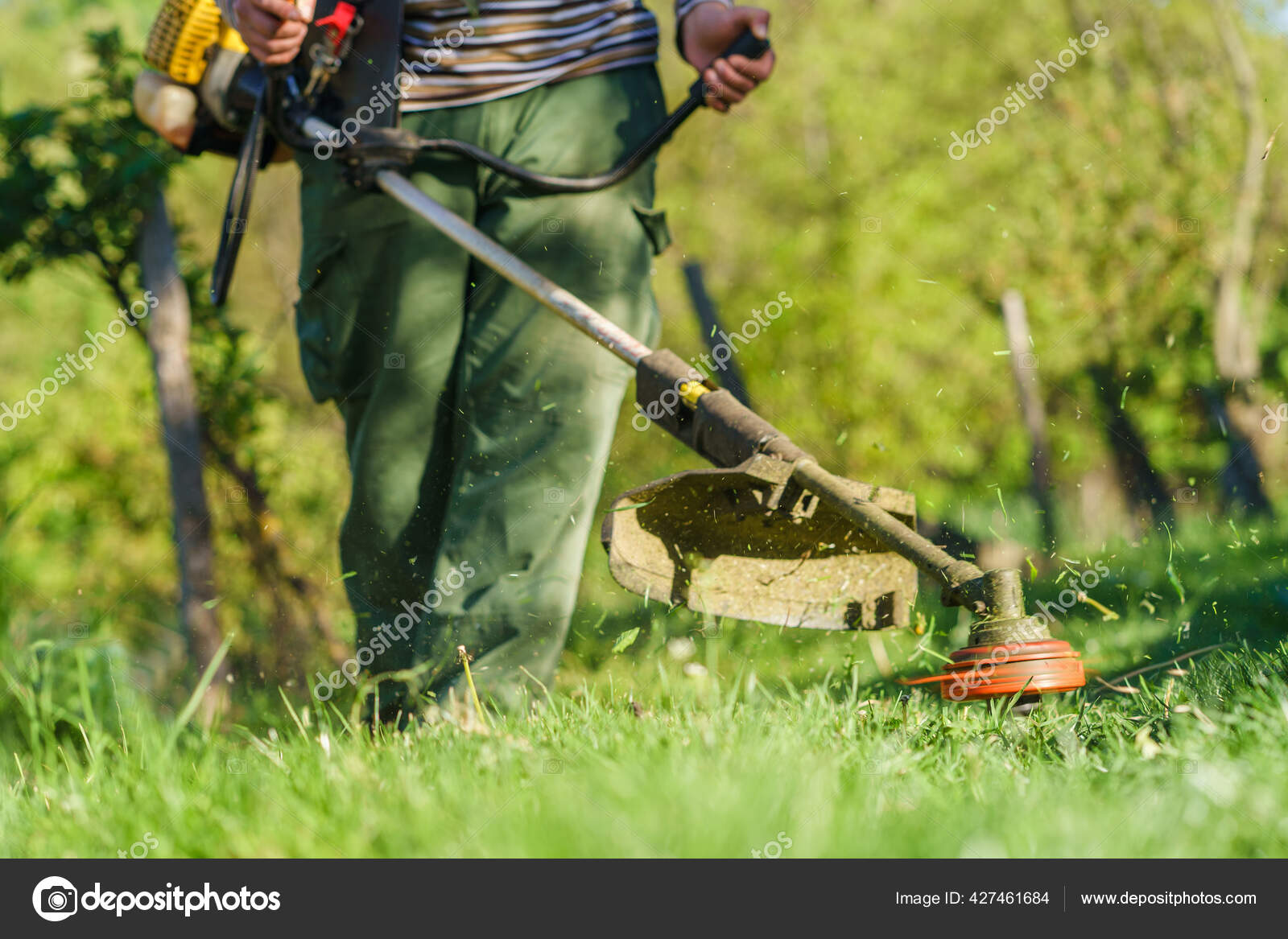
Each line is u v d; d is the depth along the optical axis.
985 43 16.77
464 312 3.94
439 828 2.27
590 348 3.79
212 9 4.27
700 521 3.16
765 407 12.27
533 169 3.88
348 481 8.67
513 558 3.71
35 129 6.99
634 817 2.21
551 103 3.93
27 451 8.67
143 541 8.82
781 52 17.89
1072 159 13.01
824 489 2.95
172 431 7.39
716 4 4.02
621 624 5.21
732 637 4.64
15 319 10.03
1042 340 12.35
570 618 3.78
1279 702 2.75
